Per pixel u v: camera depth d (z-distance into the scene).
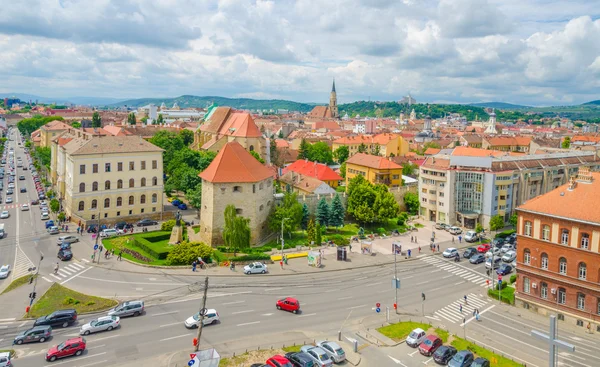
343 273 91.69
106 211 125.44
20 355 55.53
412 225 135.00
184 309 70.38
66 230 116.06
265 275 88.44
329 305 74.25
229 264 93.31
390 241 118.19
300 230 123.25
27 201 154.25
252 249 103.62
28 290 78.06
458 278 91.12
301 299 76.50
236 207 107.44
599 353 60.38
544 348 61.44
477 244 117.50
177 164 152.50
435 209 140.88
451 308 75.19
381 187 138.38
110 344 58.41
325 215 123.75
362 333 63.66
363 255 104.62
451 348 57.09
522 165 137.50
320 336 62.22
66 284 80.56
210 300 74.56
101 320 62.56
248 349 57.34
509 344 62.41
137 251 99.50
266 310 71.19
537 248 74.25
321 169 170.75
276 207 116.88
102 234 113.00
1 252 99.88
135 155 128.88
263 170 116.19
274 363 50.75
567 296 70.56
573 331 67.38
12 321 66.19
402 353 58.25
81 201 121.81
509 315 73.00
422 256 106.00
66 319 64.19
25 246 104.06
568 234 70.25
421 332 61.50
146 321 65.69
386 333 63.84
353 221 136.62
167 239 111.94
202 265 91.50
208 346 58.09
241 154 112.94
